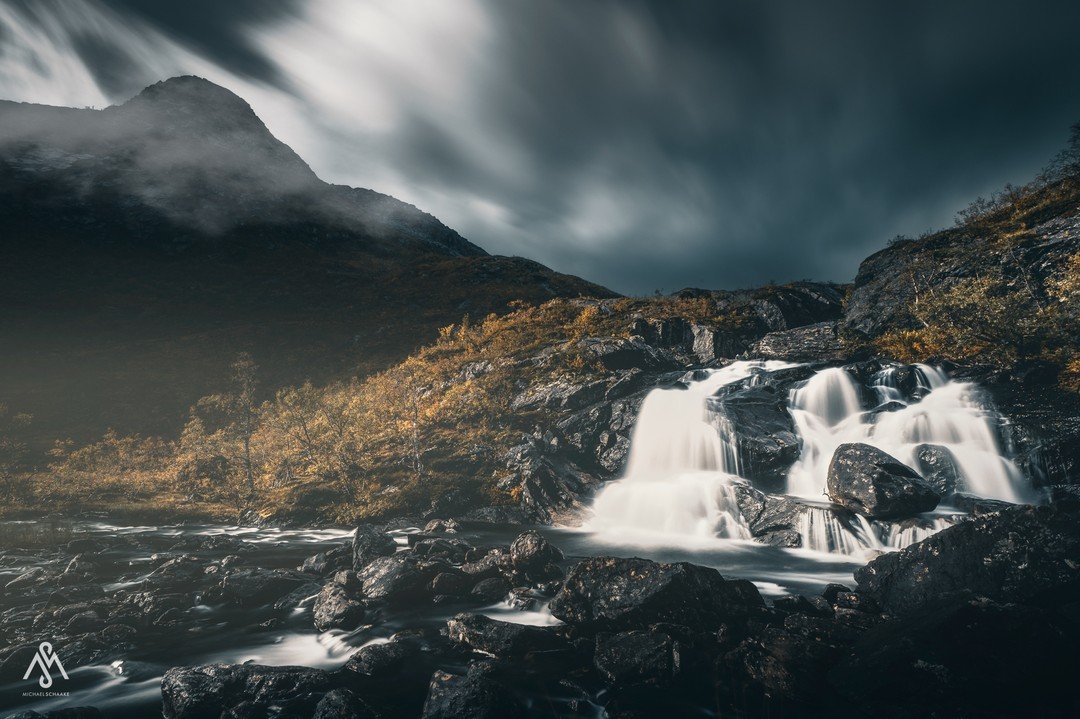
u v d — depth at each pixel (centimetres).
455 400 4478
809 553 2219
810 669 1096
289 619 1512
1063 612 1147
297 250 16950
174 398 7994
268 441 5191
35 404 7600
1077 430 2661
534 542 1661
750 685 1075
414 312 11281
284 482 3950
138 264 14488
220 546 2550
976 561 1291
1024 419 2855
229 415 7238
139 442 6344
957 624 1064
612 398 4091
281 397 6638
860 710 987
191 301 12688
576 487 3350
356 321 11019
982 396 3250
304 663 1241
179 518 3459
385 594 1552
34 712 953
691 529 2709
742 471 3247
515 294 12000
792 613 1347
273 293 13450
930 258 5203
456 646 1270
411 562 1702
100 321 11188
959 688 959
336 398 5759
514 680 1109
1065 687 966
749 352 5309
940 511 2298
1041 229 4628
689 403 3669
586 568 1404
